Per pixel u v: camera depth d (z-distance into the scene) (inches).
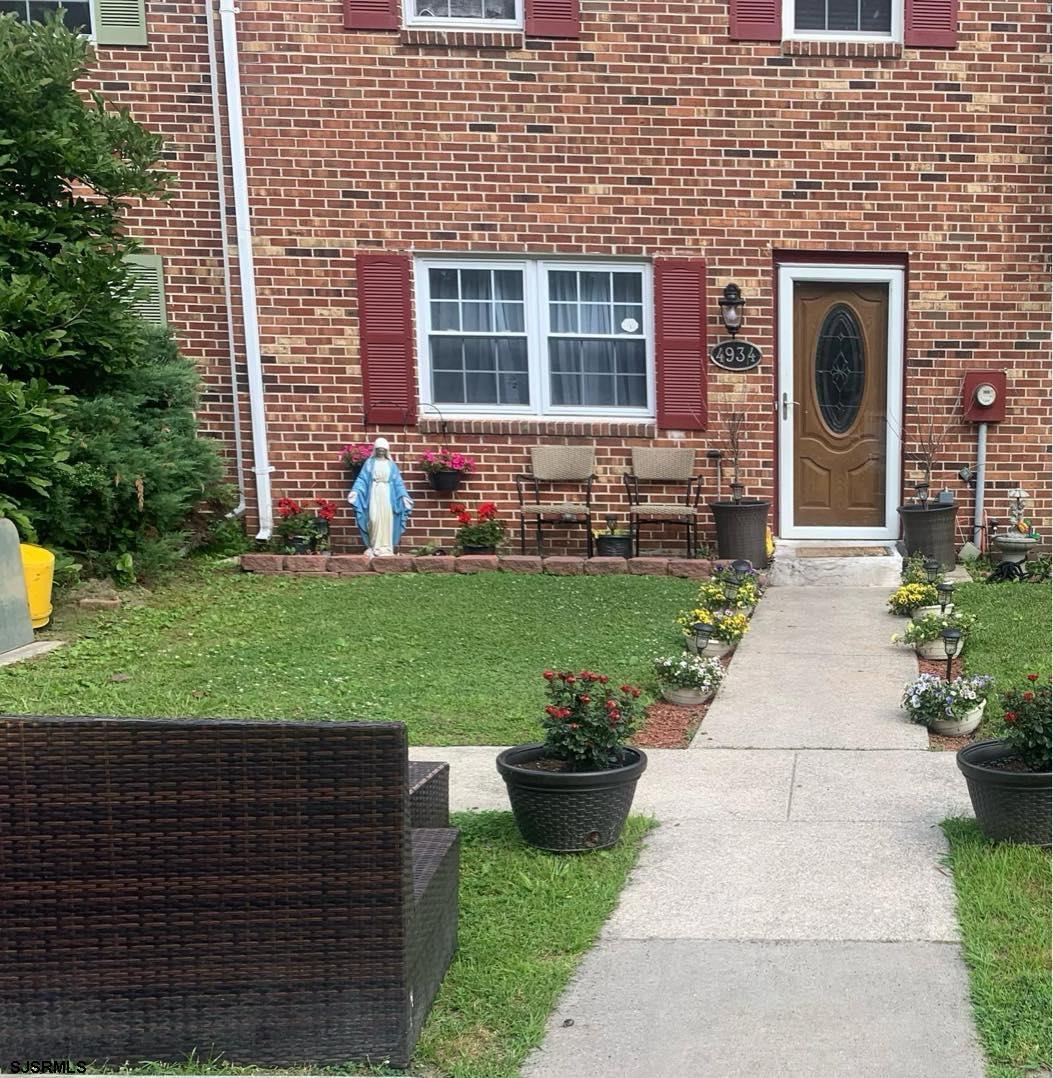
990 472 396.8
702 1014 119.1
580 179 387.2
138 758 105.2
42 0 382.9
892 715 234.5
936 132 385.7
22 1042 107.1
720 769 204.7
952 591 311.0
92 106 363.9
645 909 145.8
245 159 381.1
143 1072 106.1
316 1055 108.0
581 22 380.2
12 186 322.0
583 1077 108.0
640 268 394.9
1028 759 160.4
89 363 331.6
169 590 337.7
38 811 105.4
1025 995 120.0
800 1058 110.5
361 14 376.8
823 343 398.0
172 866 106.1
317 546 384.8
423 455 396.8
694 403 394.9
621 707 168.1
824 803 184.9
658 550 398.0
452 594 335.6
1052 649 270.1
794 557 378.9
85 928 106.4
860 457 402.3
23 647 272.8
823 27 387.5
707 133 385.1
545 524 400.2
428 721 228.8
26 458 293.4
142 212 391.9
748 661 280.4
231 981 107.2
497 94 382.6
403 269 389.1
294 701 236.7
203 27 384.8
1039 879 148.3
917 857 160.6
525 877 152.4
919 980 125.3
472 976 126.0
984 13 381.4
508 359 399.5
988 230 390.3
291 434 394.6
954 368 395.2
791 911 143.9
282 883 106.5
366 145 383.6
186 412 360.8
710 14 379.9
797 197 387.9
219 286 397.4
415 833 133.0
